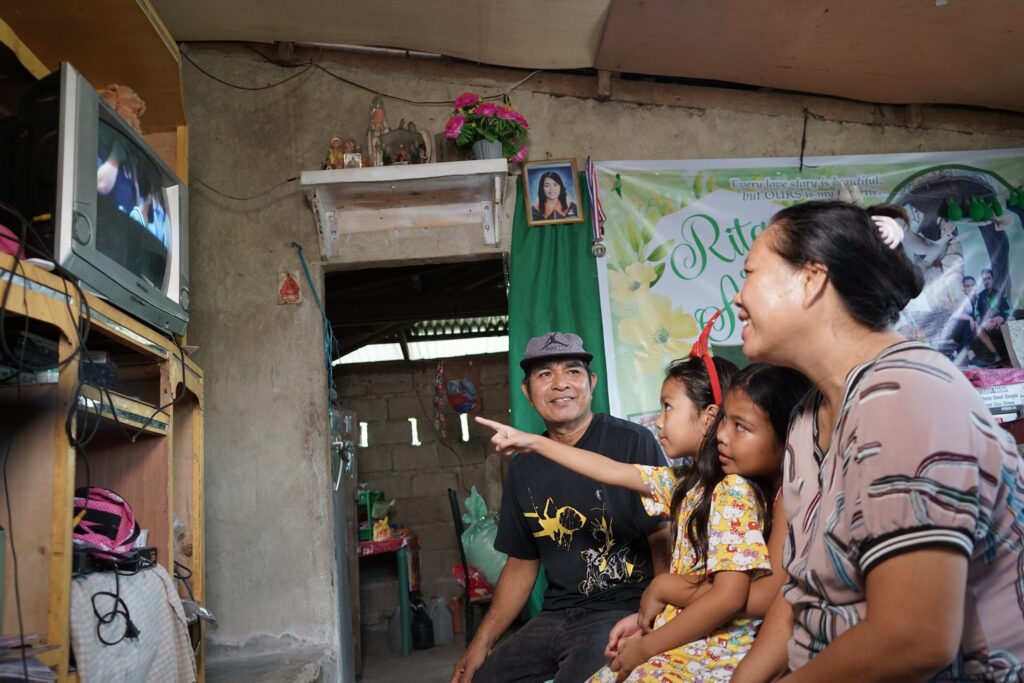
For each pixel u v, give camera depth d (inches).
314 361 156.3
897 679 32.9
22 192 78.1
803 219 40.3
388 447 289.0
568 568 94.4
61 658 68.3
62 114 77.7
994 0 130.9
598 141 165.5
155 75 115.7
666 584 65.4
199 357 156.4
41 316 70.1
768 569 56.9
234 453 153.9
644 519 91.4
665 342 156.9
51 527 70.4
